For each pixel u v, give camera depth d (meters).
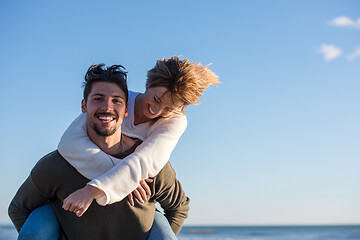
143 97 2.68
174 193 2.82
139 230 2.59
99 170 2.44
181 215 2.92
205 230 72.62
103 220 2.51
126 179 2.34
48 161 2.50
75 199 2.23
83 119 2.59
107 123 2.43
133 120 2.66
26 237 2.45
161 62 2.67
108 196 2.28
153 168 2.47
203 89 2.73
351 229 76.31
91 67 2.50
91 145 2.47
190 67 2.65
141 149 2.49
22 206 2.63
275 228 82.94
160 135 2.58
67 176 2.48
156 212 2.83
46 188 2.53
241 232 68.31
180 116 2.76
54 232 2.55
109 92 2.42
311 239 57.28
